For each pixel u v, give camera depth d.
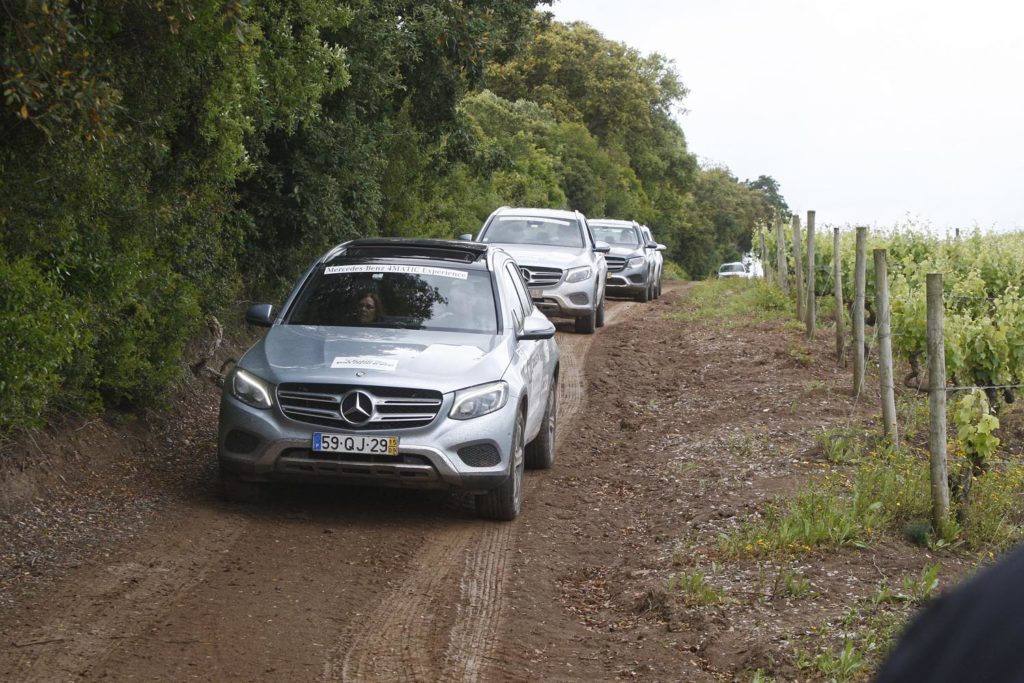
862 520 9.05
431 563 8.66
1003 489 9.80
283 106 16.06
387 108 22.23
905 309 14.38
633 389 18.02
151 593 7.52
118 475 10.44
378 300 10.88
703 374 18.84
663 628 7.26
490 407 9.63
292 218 17.98
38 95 7.99
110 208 11.35
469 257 11.66
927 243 23.58
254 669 6.32
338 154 19.09
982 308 15.38
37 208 9.95
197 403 13.90
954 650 1.12
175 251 13.47
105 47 10.25
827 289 25.73
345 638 6.93
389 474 9.42
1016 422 13.53
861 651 6.39
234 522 9.36
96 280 10.74
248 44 12.43
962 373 13.09
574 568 8.85
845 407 14.38
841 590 7.65
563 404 16.78
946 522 8.86
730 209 130.12
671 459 12.43
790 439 12.65
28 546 8.26
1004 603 1.11
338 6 17.27
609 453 13.39
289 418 9.48
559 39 81.38
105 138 8.71
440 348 10.10
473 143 25.53
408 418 9.44
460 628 7.26
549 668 6.66
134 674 6.14
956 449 10.23
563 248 25.48
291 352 9.98
